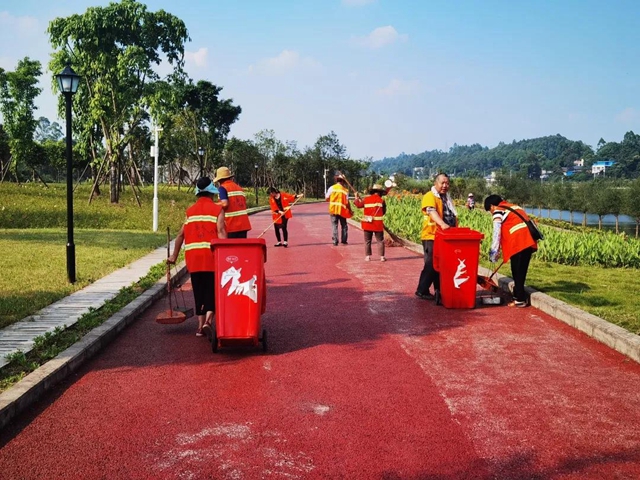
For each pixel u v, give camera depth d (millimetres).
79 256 14891
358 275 12828
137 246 17547
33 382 5762
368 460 4484
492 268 13062
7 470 4367
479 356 7043
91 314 8414
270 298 10438
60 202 33281
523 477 4230
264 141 73875
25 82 47688
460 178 61500
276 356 7074
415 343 7590
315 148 77000
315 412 5395
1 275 11875
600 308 8891
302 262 14945
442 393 5852
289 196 18359
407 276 12695
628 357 6941
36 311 8898
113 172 36281
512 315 9086
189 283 12195
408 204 33594
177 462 4473
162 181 82188
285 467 4379
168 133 53938
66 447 4742
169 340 7844
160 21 36031
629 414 5340
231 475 4270
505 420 5207
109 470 4363
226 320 6961
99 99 34688
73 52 35656
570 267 13805
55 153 65500
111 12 34656
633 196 40594
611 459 4500
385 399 5699
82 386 6117
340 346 7469
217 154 66250
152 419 5270
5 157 60562
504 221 9633
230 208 10539
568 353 7141
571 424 5125
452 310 9438
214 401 5680
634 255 14055
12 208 27469
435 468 4359
